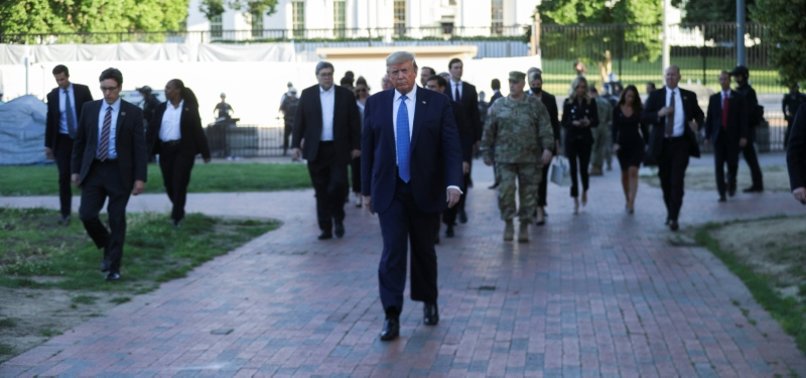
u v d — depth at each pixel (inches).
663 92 563.5
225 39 2144.4
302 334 323.0
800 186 335.6
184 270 435.8
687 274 435.2
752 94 714.8
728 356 296.0
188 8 2218.3
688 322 342.0
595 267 454.3
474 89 569.6
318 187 532.1
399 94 321.1
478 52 1920.5
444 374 277.0
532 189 525.0
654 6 1839.3
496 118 522.6
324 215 533.0
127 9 1759.4
